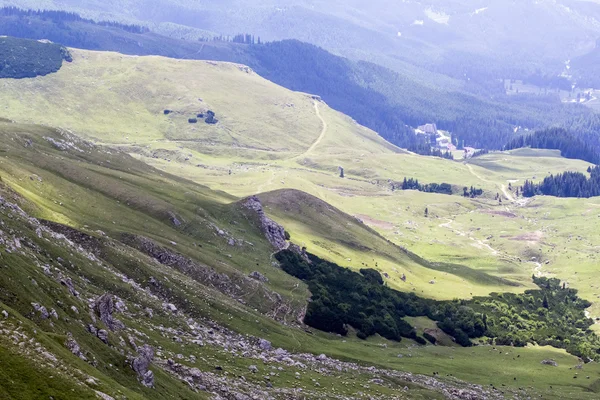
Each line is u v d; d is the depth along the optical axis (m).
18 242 102.88
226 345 127.25
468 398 147.62
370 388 131.88
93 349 83.88
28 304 81.06
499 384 171.00
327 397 114.62
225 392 98.94
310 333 172.38
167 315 126.00
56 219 150.62
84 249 135.88
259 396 102.19
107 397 68.06
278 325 161.88
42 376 65.75
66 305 89.25
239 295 170.50
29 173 173.38
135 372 85.25
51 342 73.25
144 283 139.50
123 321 107.69
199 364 106.94
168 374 94.12
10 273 84.31
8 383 62.78
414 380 151.62
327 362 146.62
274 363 127.44
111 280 124.62
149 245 165.00
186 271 166.00
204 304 145.38
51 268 103.69
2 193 140.12
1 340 67.94
